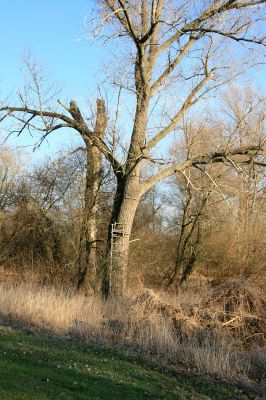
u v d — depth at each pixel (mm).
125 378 8883
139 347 11320
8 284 20312
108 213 23344
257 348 11500
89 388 7945
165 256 26172
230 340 12000
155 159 17828
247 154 19328
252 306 13148
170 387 8773
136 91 19359
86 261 21625
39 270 23891
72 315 13562
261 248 24375
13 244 25203
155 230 27281
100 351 10727
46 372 8445
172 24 18688
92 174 22109
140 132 19406
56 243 23969
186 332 12133
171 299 17031
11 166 30328
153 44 19406
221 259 24938
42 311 13453
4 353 9359
